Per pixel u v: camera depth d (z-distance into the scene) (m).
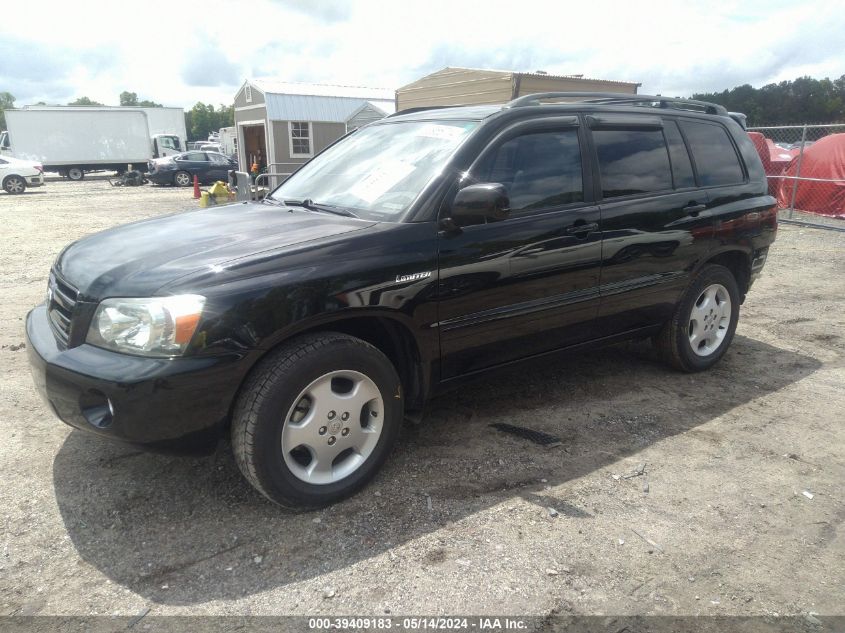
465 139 3.47
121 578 2.56
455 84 14.91
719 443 3.79
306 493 2.93
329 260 2.91
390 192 3.44
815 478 3.42
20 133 30.17
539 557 2.73
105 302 2.71
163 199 21.75
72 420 2.73
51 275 3.35
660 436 3.87
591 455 3.61
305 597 2.47
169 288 2.64
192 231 3.32
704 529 2.96
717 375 4.88
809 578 2.65
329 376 2.93
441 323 3.28
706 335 4.84
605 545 2.82
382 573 2.61
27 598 2.44
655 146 4.30
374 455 3.18
